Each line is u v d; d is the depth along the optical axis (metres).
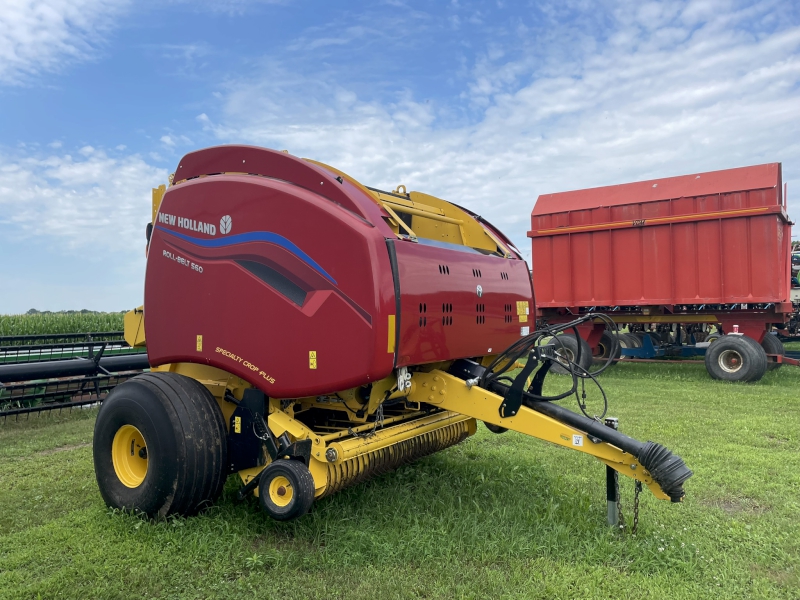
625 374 11.77
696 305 11.73
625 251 11.75
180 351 4.20
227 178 4.05
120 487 4.07
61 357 9.07
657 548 3.43
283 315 3.71
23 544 3.69
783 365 12.61
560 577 3.15
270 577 3.24
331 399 4.09
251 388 3.96
